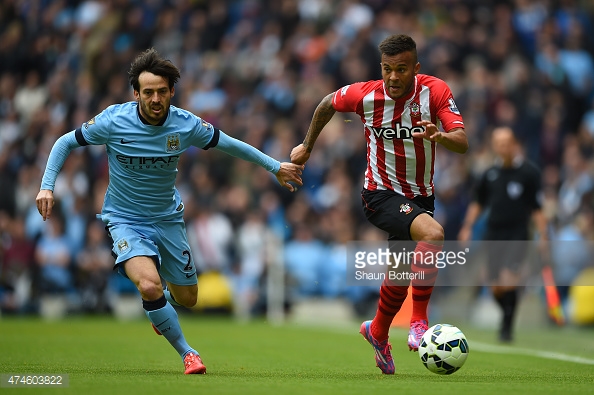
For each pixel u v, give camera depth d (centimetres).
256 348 3086
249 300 4938
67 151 2122
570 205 5300
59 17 6712
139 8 6562
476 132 5522
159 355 2700
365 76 5734
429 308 4566
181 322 4606
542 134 5700
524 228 3512
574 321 4516
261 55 6166
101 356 2636
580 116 6091
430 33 6150
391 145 2152
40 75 6506
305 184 5344
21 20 6788
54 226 5178
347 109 2188
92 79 6141
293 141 5484
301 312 4891
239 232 5103
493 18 6269
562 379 2064
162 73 2047
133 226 2167
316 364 2481
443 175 5166
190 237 5031
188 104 5978
